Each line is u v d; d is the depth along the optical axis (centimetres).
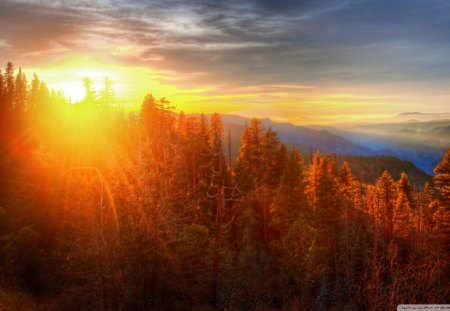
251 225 3612
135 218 1409
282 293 1956
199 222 2614
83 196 1562
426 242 3058
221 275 2172
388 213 3909
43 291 1778
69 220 2027
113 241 1323
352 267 2462
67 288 1628
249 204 3956
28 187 2573
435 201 2950
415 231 3953
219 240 2203
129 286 1412
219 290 2081
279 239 3431
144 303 1426
